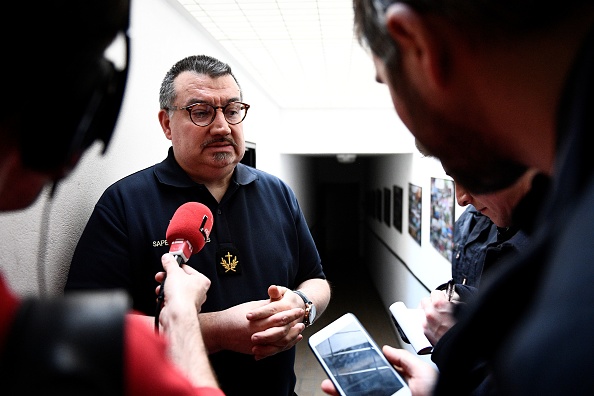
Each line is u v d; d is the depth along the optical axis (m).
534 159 0.34
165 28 1.81
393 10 0.33
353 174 11.52
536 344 0.22
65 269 1.16
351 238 11.63
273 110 4.59
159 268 1.18
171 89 1.28
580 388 0.20
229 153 1.27
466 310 0.32
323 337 0.88
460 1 0.30
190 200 1.25
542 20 0.29
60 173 0.38
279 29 2.31
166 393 0.35
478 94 0.33
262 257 1.30
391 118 4.97
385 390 0.78
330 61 3.03
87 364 0.29
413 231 4.66
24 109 0.32
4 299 0.30
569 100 0.27
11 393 0.27
